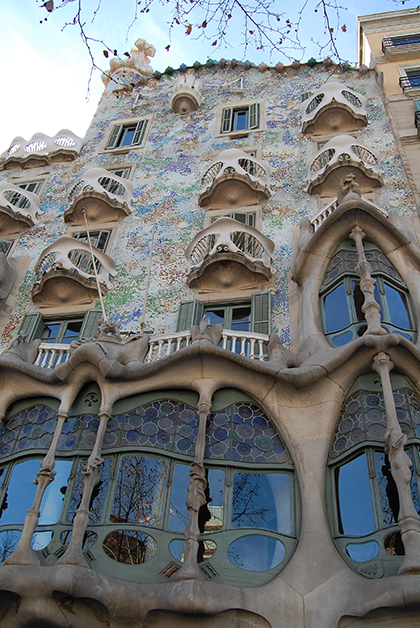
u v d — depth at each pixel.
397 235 13.12
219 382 11.23
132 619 8.68
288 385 10.99
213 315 14.52
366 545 9.19
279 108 21.23
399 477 8.95
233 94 22.72
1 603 8.97
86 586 8.66
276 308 14.08
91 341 11.96
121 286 15.78
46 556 9.52
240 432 10.84
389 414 9.68
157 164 20.03
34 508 9.77
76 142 22.17
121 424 10.98
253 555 9.48
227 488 10.19
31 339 14.76
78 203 18.06
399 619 8.29
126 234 17.44
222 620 8.67
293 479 10.30
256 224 16.61
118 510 9.92
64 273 15.18
